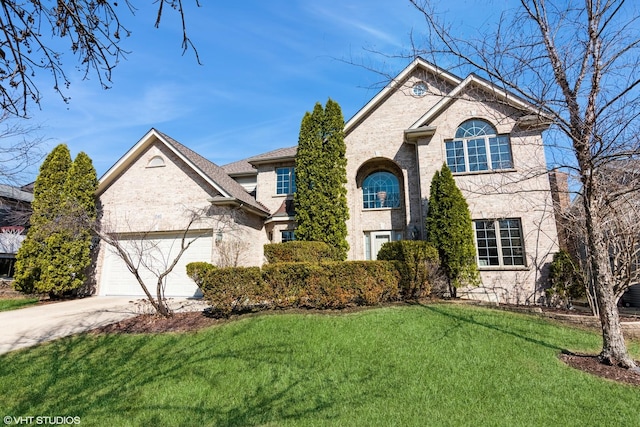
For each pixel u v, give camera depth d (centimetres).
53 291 1338
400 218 1515
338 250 1354
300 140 1508
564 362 586
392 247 1116
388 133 1510
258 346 654
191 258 1401
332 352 619
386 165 1588
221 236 1353
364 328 724
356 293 890
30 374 580
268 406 461
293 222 1573
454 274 1138
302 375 544
